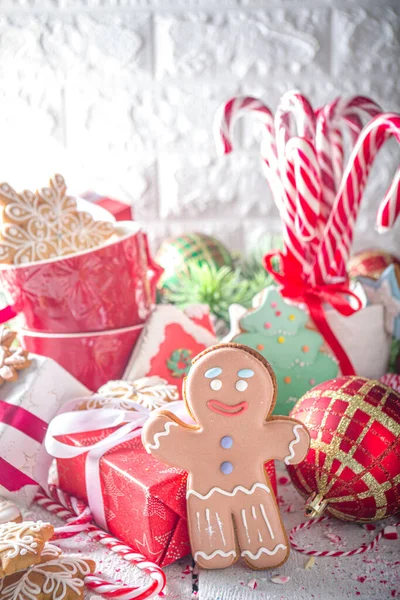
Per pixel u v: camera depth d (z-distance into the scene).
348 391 0.51
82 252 0.57
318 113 0.65
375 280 0.67
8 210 0.56
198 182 0.92
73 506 0.53
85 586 0.45
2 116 0.89
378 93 0.90
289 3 0.87
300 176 0.58
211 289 0.72
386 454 0.48
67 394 0.56
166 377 0.61
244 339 0.60
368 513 0.49
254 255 0.82
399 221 0.93
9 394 0.55
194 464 0.47
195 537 0.47
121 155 0.91
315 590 0.45
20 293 0.57
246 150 0.91
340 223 0.60
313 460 0.49
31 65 0.87
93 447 0.51
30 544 0.44
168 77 0.89
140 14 0.87
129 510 0.48
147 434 0.46
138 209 0.92
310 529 0.52
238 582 0.46
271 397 0.47
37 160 0.90
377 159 0.92
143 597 0.44
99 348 0.60
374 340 0.63
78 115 0.89
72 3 0.86
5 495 0.53
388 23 0.88
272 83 0.89
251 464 0.47
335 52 0.89
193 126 0.90
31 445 0.54
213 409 0.46
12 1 0.86
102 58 0.88
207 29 0.88
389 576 0.47
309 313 0.60
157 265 0.68
